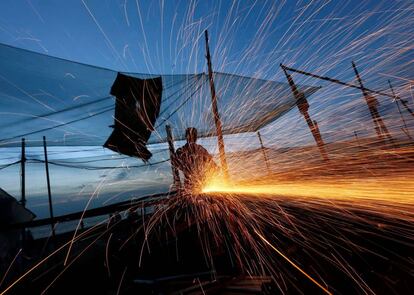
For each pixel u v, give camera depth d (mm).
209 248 2488
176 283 2010
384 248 2172
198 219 2648
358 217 2705
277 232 2598
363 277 1900
